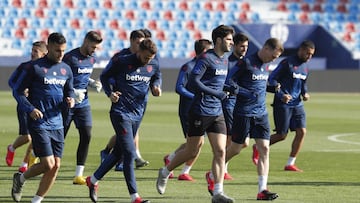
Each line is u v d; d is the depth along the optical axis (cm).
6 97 10006
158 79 3319
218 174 3133
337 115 8400
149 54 3162
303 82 4322
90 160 4700
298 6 14450
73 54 3872
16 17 12712
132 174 3083
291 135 6462
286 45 13388
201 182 3862
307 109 9188
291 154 4359
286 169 4366
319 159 4875
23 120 4288
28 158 4131
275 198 3269
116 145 3166
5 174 4075
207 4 13888
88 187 3412
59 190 3525
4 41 12506
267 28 13262
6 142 5622
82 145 3759
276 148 5509
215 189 3127
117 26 13238
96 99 10325
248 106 3366
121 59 3197
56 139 2981
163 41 13388
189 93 3609
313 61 13238
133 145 3142
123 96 3197
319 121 7700
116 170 4219
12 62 11494
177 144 5622
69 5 13062
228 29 3147
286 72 4291
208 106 3147
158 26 13475
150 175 4116
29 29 12731
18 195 3158
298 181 3916
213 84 3158
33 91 2967
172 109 8788
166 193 3484
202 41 3856
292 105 4312
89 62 3894
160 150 5272
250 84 3384
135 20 13375
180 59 12488
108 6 13275
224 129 3175
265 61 3388
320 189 3638
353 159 4888
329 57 13500
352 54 13300
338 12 14600
